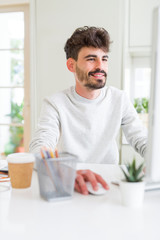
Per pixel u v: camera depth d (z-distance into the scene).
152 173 0.79
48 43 2.48
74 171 0.88
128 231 0.67
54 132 1.48
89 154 1.63
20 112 3.21
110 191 0.95
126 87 2.45
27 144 3.17
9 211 0.79
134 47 2.36
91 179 0.94
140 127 1.65
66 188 0.87
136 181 0.83
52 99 1.61
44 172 0.86
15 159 0.96
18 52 3.14
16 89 3.20
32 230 0.67
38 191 0.96
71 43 1.52
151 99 0.78
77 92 1.62
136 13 2.33
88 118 1.59
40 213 0.77
